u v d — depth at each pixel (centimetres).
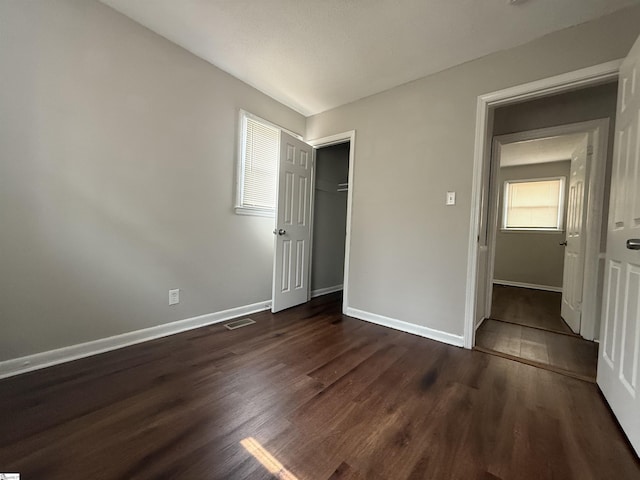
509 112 290
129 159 203
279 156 291
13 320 161
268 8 181
